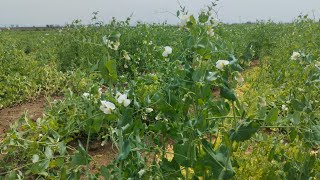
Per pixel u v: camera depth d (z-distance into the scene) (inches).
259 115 99.9
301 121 117.7
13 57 364.8
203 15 124.5
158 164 115.7
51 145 124.2
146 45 366.0
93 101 120.8
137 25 483.8
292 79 264.1
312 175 123.3
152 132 117.6
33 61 371.9
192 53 130.3
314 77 134.3
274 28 708.0
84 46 382.0
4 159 163.9
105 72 106.9
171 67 120.6
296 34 437.1
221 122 124.8
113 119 106.3
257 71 342.3
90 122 108.9
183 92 110.1
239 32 663.8
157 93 111.1
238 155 138.2
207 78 101.3
